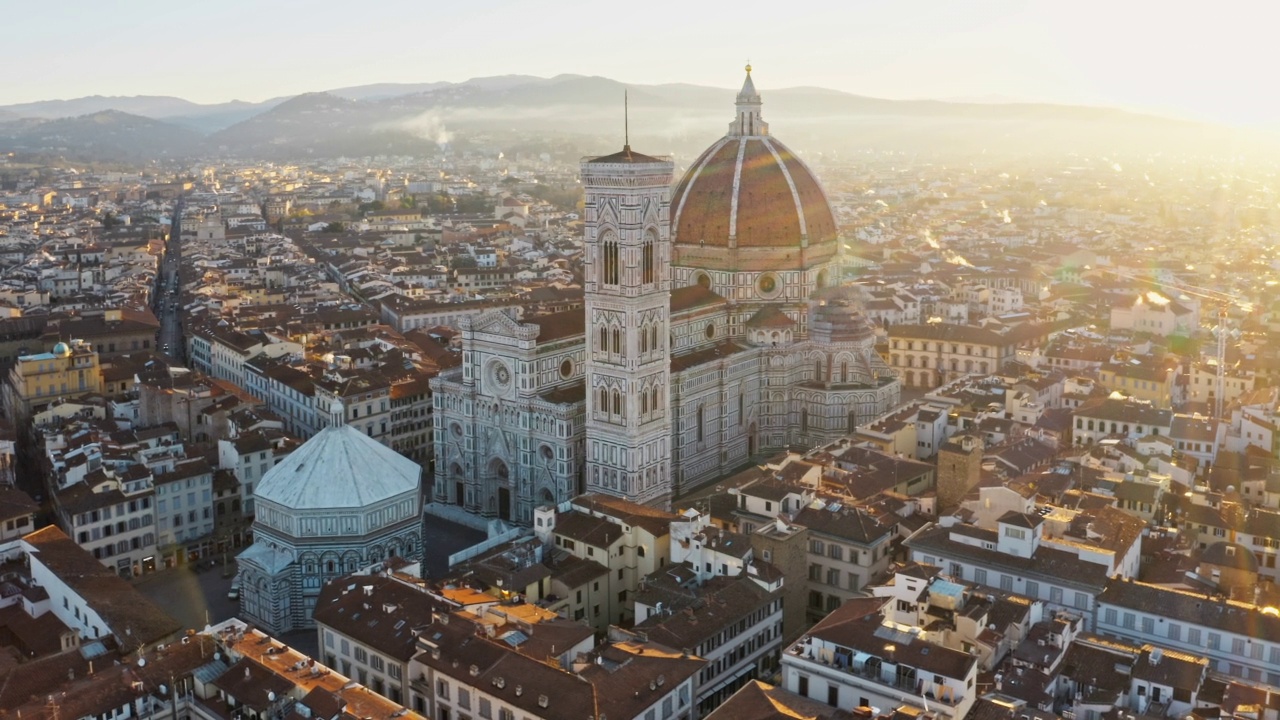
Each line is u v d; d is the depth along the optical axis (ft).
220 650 490.08
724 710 422.41
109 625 522.88
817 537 602.85
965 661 421.18
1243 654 477.36
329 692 433.48
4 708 454.81
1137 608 500.74
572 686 433.07
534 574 563.07
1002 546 545.03
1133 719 414.21
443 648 478.18
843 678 436.35
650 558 594.24
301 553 627.46
